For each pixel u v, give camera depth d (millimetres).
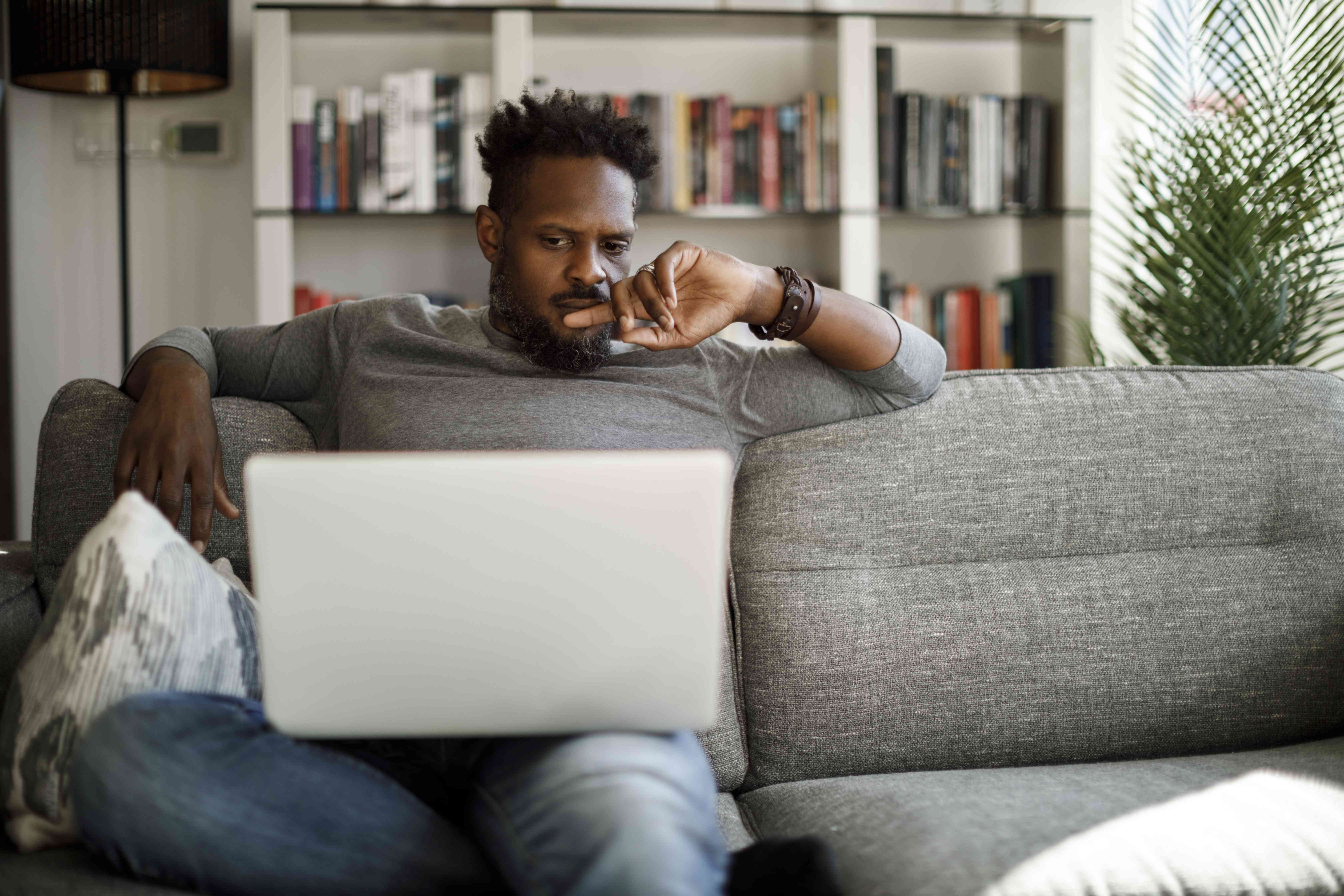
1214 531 1342
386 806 843
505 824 816
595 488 793
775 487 1339
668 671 822
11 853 882
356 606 796
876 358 1332
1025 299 2883
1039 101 2883
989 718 1234
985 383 1428
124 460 1152
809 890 809
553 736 863
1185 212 2340
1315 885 876
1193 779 1068
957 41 3059
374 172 2686
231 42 2744
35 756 862
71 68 2357
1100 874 866
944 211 2854
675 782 819
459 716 822
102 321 2893
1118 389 1411
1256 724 1262
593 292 1332
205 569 992
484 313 1468
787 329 1322
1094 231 2857
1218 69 2416
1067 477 1343
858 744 1229
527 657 812
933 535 1317
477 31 2857
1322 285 2291
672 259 1258
